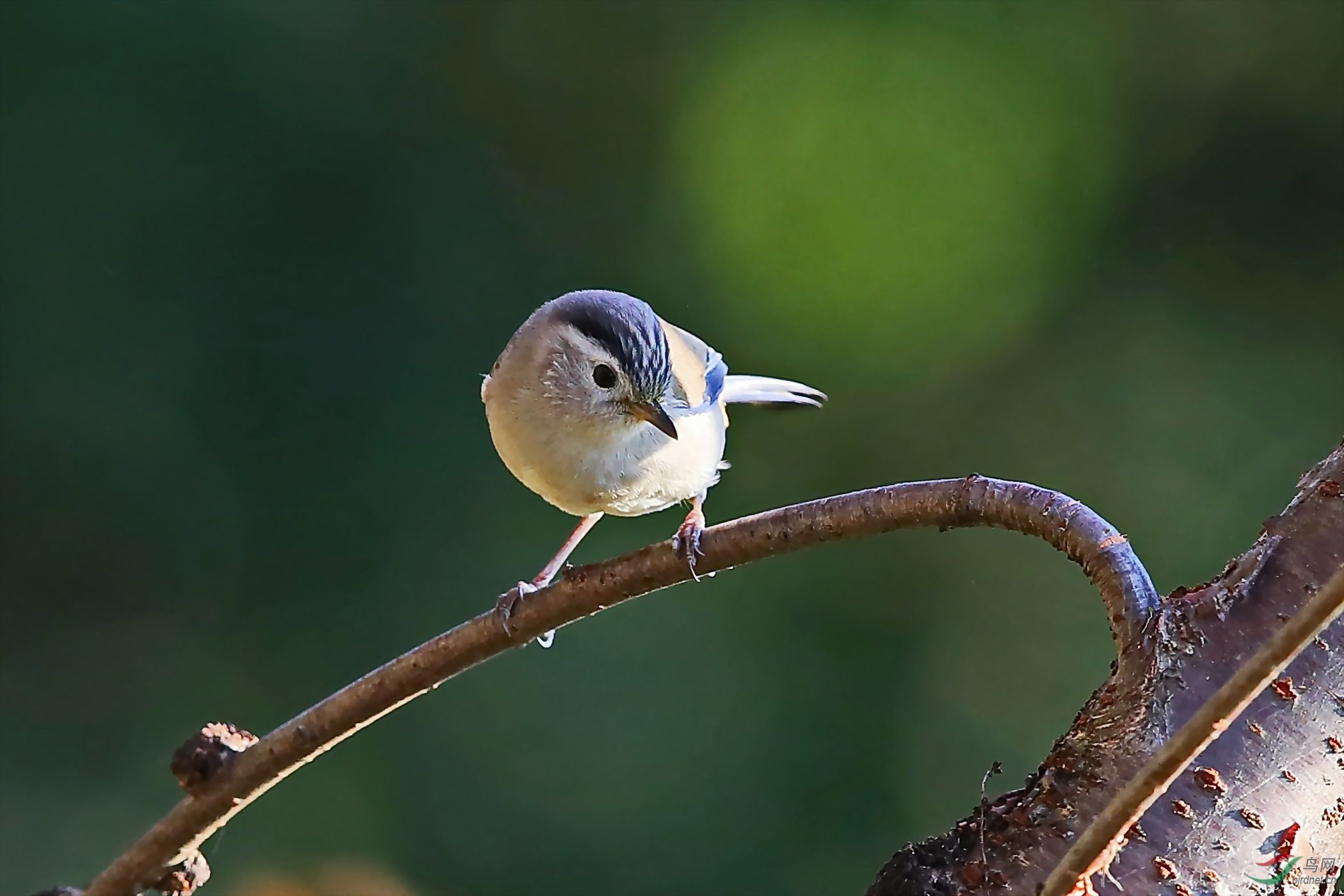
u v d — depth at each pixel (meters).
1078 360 13.59
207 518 12.78
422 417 13.18
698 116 14.09
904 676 12.05
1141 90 13.95
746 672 11.88
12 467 12.63
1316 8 13.59
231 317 13.13
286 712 12.35
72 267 12.89
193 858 5.01
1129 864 3.75
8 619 12.34
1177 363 13.40
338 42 13.53
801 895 11.16
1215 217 13.74
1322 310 13.33
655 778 11.41
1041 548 12.27
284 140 13.34
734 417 13.40
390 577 12.68
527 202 13.86
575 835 11.11
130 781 11.99
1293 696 3.81
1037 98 13.98
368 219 13.48
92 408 12.84
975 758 11.77
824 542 4.64
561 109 13.95
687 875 11.09
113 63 12.98
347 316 13.30
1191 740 3.33
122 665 12.35
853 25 14.03
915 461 13.52
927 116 14.05
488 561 12.66
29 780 11.87
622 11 13.97
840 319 13.81
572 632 11.85
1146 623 3.99
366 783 11.16
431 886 10.88
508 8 13.88
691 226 14.01
